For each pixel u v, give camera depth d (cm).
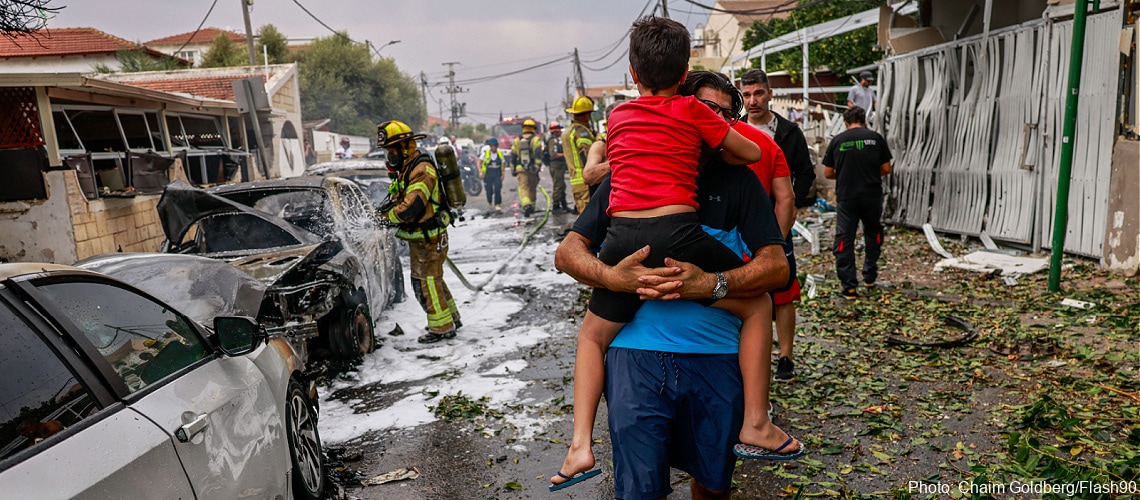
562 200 1925
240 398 323
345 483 445
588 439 274
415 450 488
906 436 455
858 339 664
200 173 1593
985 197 1053
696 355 275
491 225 1703
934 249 1034
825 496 387
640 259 260
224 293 498
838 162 793
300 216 745
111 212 1148
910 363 587
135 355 282
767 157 403
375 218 841
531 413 540
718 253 266
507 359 677
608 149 280
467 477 444
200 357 326
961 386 534
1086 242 879
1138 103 799
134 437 244
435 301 737
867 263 835
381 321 833
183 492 254
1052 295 767
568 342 720
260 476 318
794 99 2677
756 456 272
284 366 399
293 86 2798
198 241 728
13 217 1038
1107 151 841
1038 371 550
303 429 407
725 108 318
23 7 552
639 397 272
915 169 1224
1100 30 847
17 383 224
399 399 588
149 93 1277
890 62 1316
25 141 1042
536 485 428
